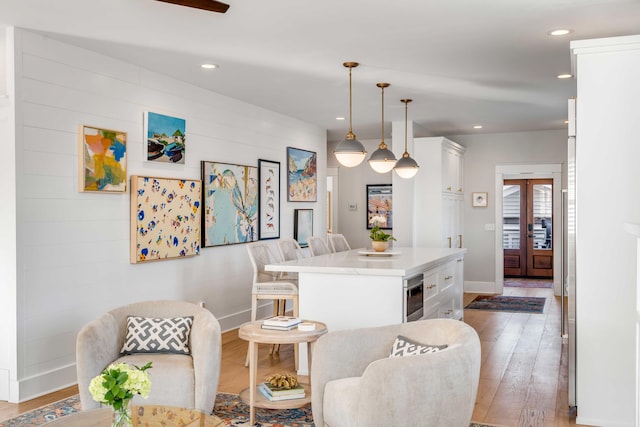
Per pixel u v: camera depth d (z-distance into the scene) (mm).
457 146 8930
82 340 3363
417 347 3021
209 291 6184
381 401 2590
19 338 4059
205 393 3373
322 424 3047
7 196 4051
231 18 3877
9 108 4035
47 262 4273
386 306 4348
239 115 6695
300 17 3861
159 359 3525
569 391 3852
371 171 10250
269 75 5473
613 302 3559
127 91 5023
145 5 3637
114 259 4898
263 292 5242
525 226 11688
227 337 6148
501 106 7098
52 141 4305
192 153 5887
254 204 6969
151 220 5223
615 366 3559
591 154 3584
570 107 3756
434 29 4113
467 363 2736
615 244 3547
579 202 3611
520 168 9484
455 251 6375
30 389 4121
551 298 9000
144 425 2520
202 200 6012
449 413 2697
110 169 4777
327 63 5051
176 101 5637
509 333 6379
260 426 3572
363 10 3723
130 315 3824
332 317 4480
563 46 4531
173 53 4734
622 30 4137
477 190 9719
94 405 3346
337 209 10445
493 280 9633
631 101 3514
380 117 7926
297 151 8016
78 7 3670
